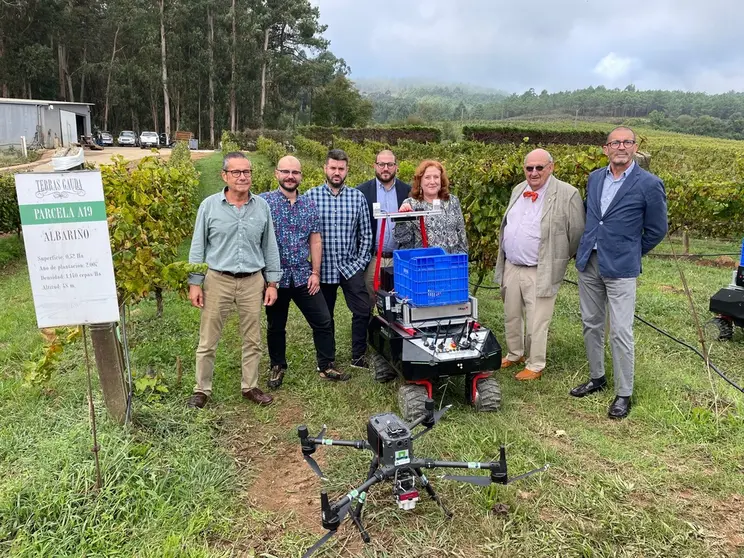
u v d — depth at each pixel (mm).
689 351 6184
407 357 4551
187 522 3451
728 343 6426
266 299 4977
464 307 4773
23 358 6082
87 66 61781
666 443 4371
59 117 41125
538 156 5191
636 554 3215
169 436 4297
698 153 29703
